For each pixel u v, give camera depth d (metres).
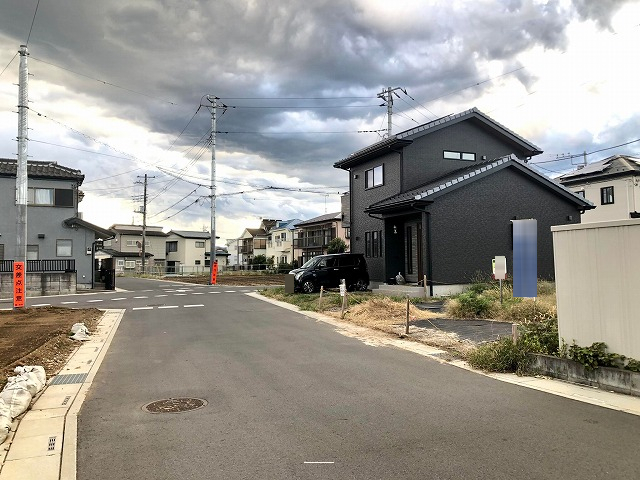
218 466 3.72
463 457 3.81
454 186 16.78
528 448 3.97
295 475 3.54
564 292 6.29
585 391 5.62
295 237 58.47
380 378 6.45
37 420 4.87
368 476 3.50
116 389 6.07
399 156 19.75
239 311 14.64
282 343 9.20
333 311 13.73
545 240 18.23
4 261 25.19
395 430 4.45
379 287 19.09
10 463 3.82
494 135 21.34
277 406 5.25
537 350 6.71
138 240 67.94
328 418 4.82
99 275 33.62
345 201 31.81
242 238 76.31
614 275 5.67
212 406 5.29
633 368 5.38
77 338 9.81
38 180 28.17
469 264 17.02
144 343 9.45
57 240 28.48
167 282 35.09
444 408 5.10
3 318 13.12
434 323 10.63
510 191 17.83
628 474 3.47
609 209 29.55
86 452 4.04
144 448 4.11
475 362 7.05
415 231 18.97
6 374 6.48
